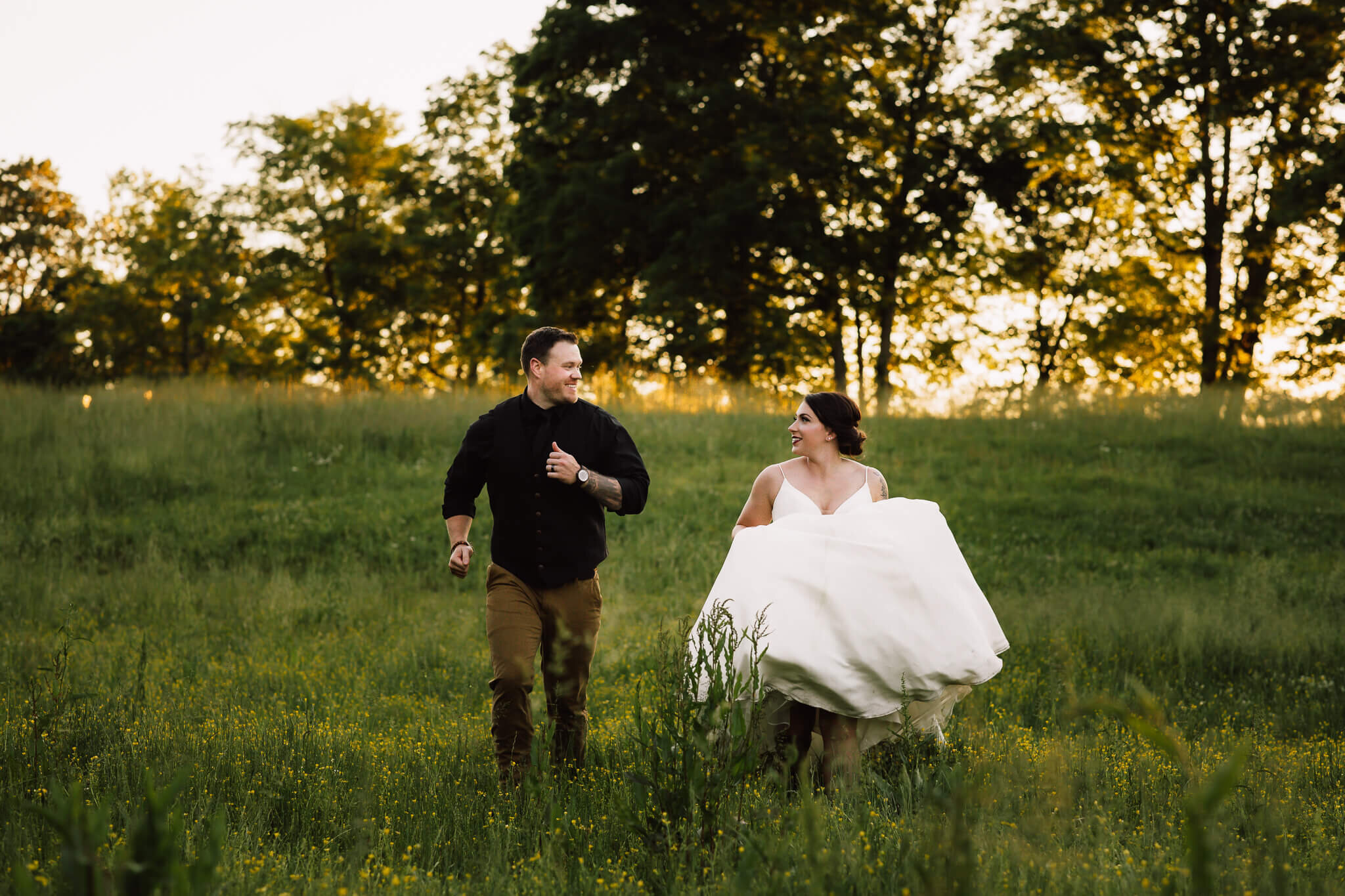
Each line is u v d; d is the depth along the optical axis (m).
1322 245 23.11
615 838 3.42
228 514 12.08
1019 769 3.65
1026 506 12.79
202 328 36.84
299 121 34.59
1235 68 22.77
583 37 24.97
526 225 26.80
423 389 23.52
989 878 2.73
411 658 7.43
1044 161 25.16
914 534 4.54
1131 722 1.73
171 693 5.97
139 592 9.43
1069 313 28.98
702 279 24.66
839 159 24.64
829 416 4.92
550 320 27.39
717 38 25.98
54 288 44.94
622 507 4.62
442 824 3.61
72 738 4.32
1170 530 11.91
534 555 4.52
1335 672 7.15
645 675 6.28
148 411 16.20
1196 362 25.67
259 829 3.44
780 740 4.48
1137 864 3.00
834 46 24.73
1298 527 12.10
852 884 2.75
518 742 4.39
